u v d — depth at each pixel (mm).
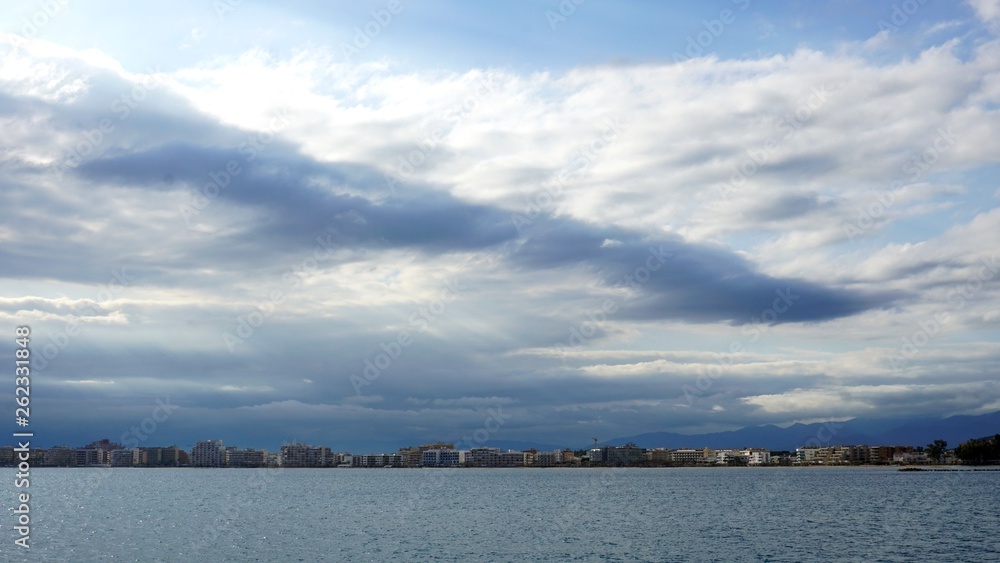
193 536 109938
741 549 97062
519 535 113500
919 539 106438
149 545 99438
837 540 105750
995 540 105000
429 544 102562
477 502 192500
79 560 86438
